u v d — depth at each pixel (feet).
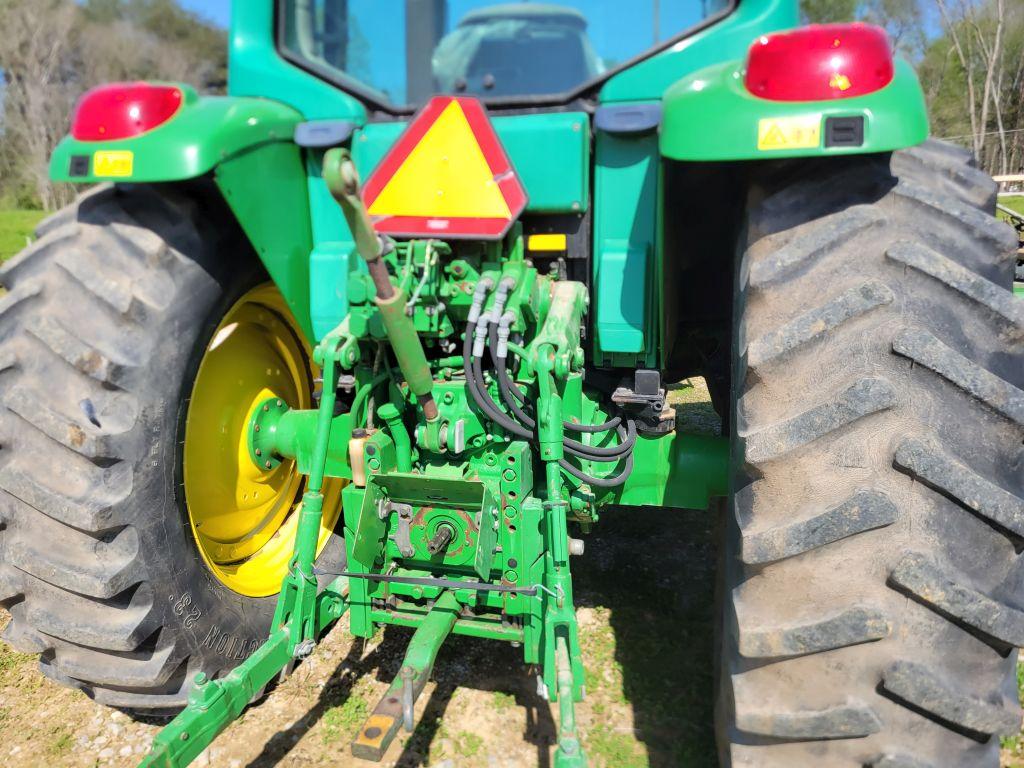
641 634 9.36
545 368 6.36
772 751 5.47
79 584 6.60
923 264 5.16
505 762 7.46
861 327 5.11
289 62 7.90
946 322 5.09
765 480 5.22
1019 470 4.96
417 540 7.02
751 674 5.38
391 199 6.72
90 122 6.72
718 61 6.86
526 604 6.89
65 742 7.98
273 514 9.49
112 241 6.97
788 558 5.12
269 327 9.20
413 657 6.13
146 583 6.95
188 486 7.80
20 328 6.68
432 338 7.21
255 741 7.79
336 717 8.10
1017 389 4.86
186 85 7.04
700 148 5.58
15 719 8.32
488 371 7.20
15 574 6.89
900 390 4.92
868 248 5.41
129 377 6.70
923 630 4.92
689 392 18.84
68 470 6.63
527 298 6.77
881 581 4.94
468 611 7.29
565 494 7.49
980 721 4.89
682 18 7.09
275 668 6.38
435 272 6.63
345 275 7.70
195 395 7.80
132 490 6.78
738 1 6.97
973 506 4.75
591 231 7.47
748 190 6.30
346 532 7.22
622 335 7.24
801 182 5.91
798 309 5.36
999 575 4.91
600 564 11.02
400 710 5.58
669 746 7.61
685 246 8.23
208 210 7.35
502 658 8.98
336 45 7.84
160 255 6.94
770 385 5.29
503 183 6.58
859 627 4.87
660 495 7.77
